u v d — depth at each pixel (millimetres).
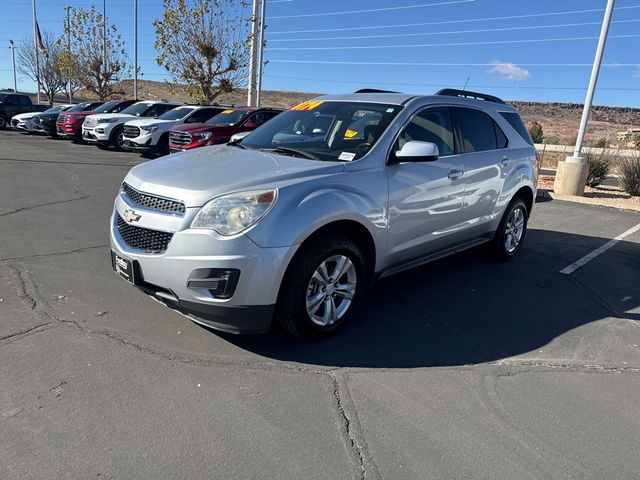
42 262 5246
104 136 17047
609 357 3934
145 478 2395
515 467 2607
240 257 3283
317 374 3414
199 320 3541
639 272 6172
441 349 3896
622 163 13648
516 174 5879
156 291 3549
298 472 2490
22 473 2381
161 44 25469
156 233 3508
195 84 26641
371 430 2844
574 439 2867
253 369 3424
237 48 25969
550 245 7305
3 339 3604
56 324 3869
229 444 2662
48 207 7801
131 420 2805
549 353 3945
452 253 5270
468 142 5250
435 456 2656
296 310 3592
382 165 4156
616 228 8695
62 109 23328
